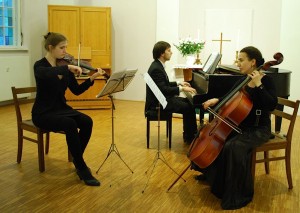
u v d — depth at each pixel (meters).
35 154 3.72
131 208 2.55
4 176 3.12
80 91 3.27
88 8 6.36
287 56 5.82
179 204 2.62
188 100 3.94
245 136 2.68
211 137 2.62
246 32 6.32
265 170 3.26
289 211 2.53
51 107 3.06
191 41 5.14
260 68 2.71
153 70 3.74
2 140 4.22
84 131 3.12
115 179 3.08
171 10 6.30
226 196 2.58
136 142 4.21
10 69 6.29
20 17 6.66
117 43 7.11
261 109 2.79
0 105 6.35
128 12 6.94
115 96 7.30
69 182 3.01
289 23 5.73
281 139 2.88
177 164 3.46
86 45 6.45
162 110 3.85
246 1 6.25
